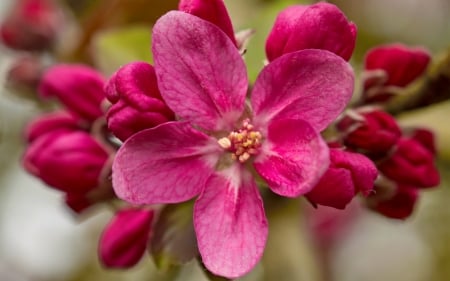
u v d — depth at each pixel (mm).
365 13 366
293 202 316
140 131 232
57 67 289
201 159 240
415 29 374
